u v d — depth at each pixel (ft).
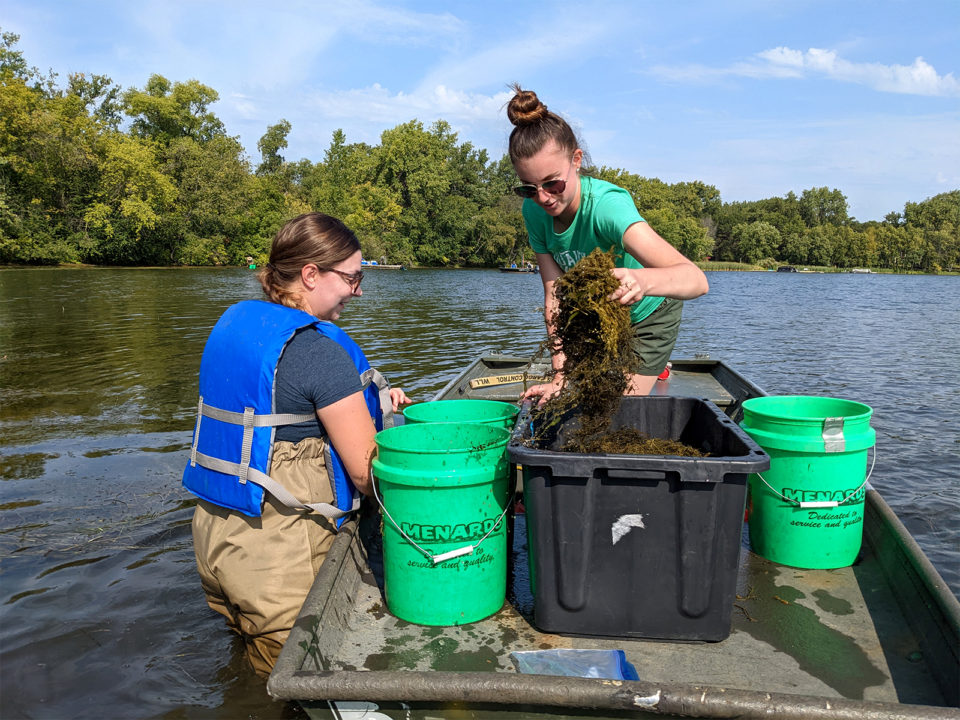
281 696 5.75
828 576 8.15
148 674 9.47
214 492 7.97
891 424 25.04
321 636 6.59
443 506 6.95
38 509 15.17
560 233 9.62
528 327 52.60
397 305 73.72
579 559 6.69
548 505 6.64
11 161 134.62
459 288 107.34
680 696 5.41
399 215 210.79
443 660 6.64
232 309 8.44
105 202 149.89
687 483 6.38
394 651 6.83
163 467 17.89
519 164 8.69
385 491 7.22
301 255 8.40
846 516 8.15
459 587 7.16
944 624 6.24
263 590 7.87
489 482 7.13
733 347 46.52
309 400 7.88
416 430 7.77
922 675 6.36
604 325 7.02
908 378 34.47
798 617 7.28
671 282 7.55
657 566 6.66
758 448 6.57
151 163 154.92
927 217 371.97
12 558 12.92
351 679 5.69
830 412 9.12
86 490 16.30
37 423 22.30
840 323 65.72
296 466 7.97
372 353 38.24
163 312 59.31
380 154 226.58
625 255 9.32
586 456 6.37
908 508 17.02
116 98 178.50
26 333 45.21
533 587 7.09
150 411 23.97
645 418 8.86
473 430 7.75
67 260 140.56
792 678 6.33
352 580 7.89
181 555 13.10
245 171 175.01
